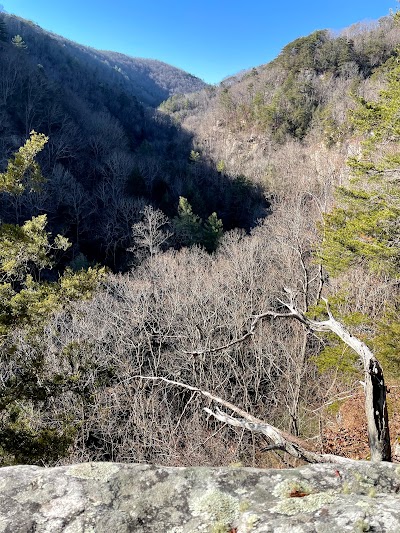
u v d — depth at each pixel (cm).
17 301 727
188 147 7844
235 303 1543
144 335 1497
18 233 701
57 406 1173
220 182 5912
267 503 169
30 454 643
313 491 176
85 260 3012
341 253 1170
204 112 10288
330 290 1580
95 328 1470
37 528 164
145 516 169
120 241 3869
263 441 1014
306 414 1093
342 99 5959
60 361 1022
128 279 2242
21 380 721
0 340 730
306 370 1080
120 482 189
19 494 184
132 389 1176
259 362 1223
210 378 1184
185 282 2070
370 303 1362
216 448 959
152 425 1057
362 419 996
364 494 173
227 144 7400
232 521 162
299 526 148
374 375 275
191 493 180
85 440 1183
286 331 1449
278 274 2105
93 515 170
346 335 315
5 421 691
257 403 1174
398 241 1076
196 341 1284
